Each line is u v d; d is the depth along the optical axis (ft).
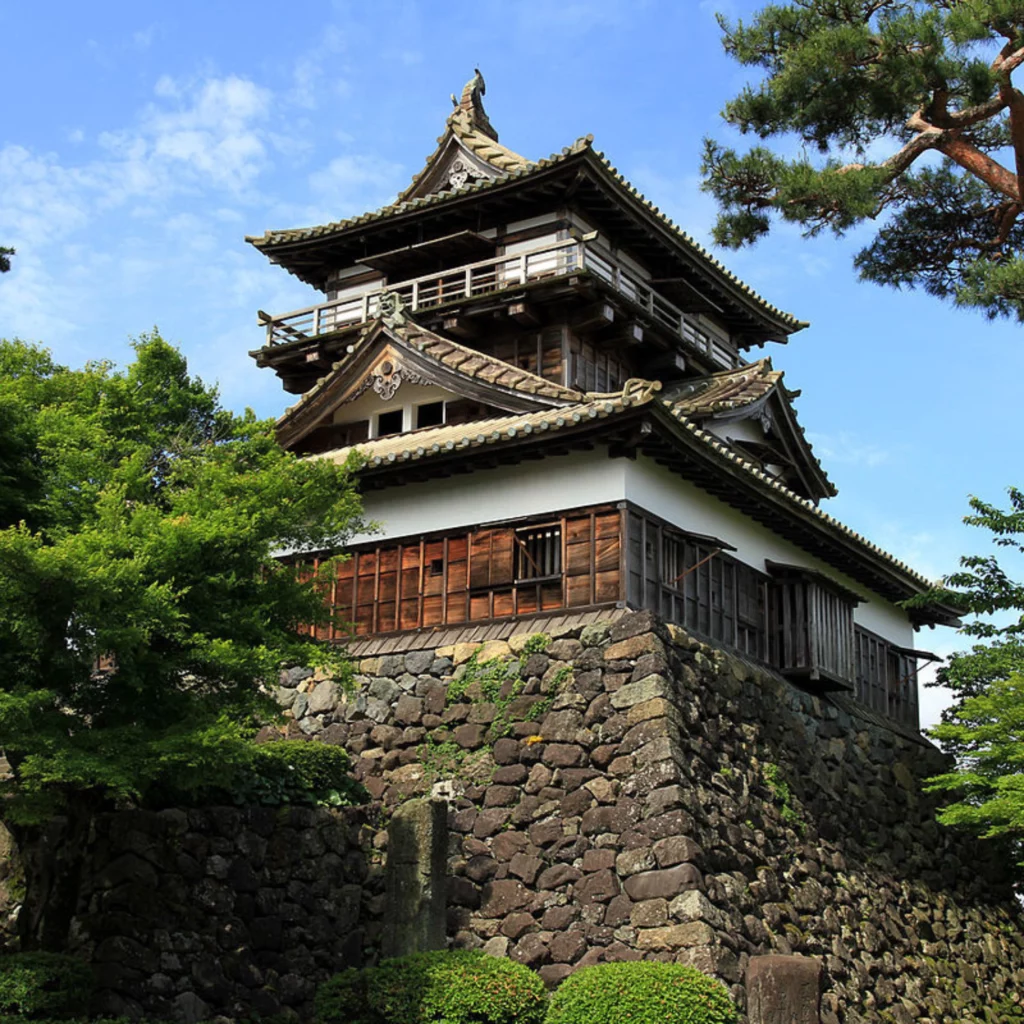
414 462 74.79
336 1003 53.78
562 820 63.93
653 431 68.18
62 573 48.11
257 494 57.16
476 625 73.46
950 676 91.66
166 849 57.11
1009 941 88.48
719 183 78.89
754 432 95.25
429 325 93.20
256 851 60.34
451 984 52.54
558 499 72.54
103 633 48.96
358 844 65.10
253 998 57.77
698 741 65.72
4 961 51.31
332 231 102.01
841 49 72.38
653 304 99.55
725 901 60.29
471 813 66.64
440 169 104.88
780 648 81.56
